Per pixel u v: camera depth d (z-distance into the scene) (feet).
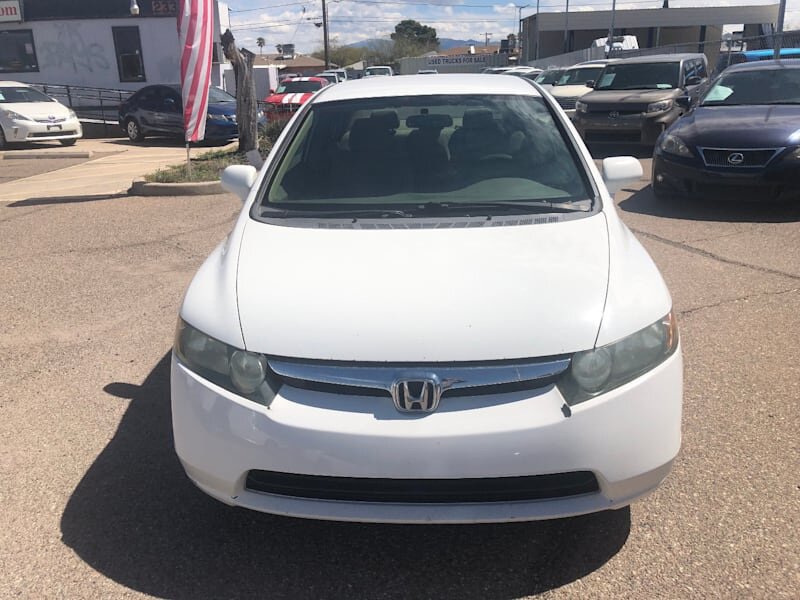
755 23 162.81
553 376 7.72
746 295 17.22
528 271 8.68
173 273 20.25
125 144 60.29
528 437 7.45
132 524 9.42
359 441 7.50
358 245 9.40
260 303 8.37
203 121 33.53
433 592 8.20
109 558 8.79
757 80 29.35
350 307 8.17
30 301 18.13
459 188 10.95
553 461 7.54
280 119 53.83
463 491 7.66
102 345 15.30
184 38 32.14
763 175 24.12
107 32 72.28
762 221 24.30
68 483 10.35
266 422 7.69
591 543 8.90
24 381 13.66
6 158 49.06
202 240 23.80
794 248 21.04
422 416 7.59
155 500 9.93
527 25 183.32
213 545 9.02
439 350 7.72
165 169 37.50
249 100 41.39
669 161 25.90
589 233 9.62
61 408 12.59
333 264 8.96
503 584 8.29
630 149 43.32
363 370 7.74
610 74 45.37
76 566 8.64
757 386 12.67
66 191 34.32
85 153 49.49
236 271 9.02
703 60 49.73
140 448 11.27
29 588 8.29
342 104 12.71
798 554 8.53
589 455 7.61
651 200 28.27
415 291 8.35
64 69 73.61
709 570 8.34
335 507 7.77
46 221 27.32
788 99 28.09
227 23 82.07
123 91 73.61
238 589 8.27
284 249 9.41
